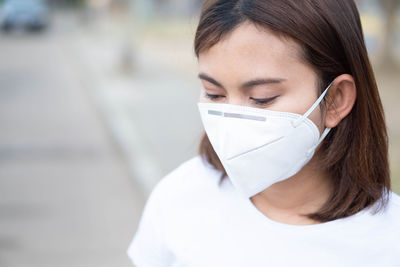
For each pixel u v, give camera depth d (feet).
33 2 82.33
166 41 67.00
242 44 3.43
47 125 26.20
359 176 3.81
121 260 12.50
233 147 3.74
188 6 101.50
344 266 3.75
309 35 3.39
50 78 41.47
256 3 3.37
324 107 3.72
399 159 16.66
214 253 4.15
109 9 106.32
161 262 4.57
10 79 40.52
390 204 3.85
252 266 3.98
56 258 12.50
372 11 52.65
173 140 22.38
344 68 3.64
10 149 21.66
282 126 3.61
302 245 3.84
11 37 73.51
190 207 4.37
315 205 4.02
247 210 4.07
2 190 16.83
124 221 14.70
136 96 33.27
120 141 22.52
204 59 3.63
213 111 3.84
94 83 38.65
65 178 18.16
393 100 29.30
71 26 100.42
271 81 3.46
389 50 39.58
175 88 36.55
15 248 12.94
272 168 3.81
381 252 3.71
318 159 3.99
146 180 17.51
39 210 15.26
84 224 14.40
